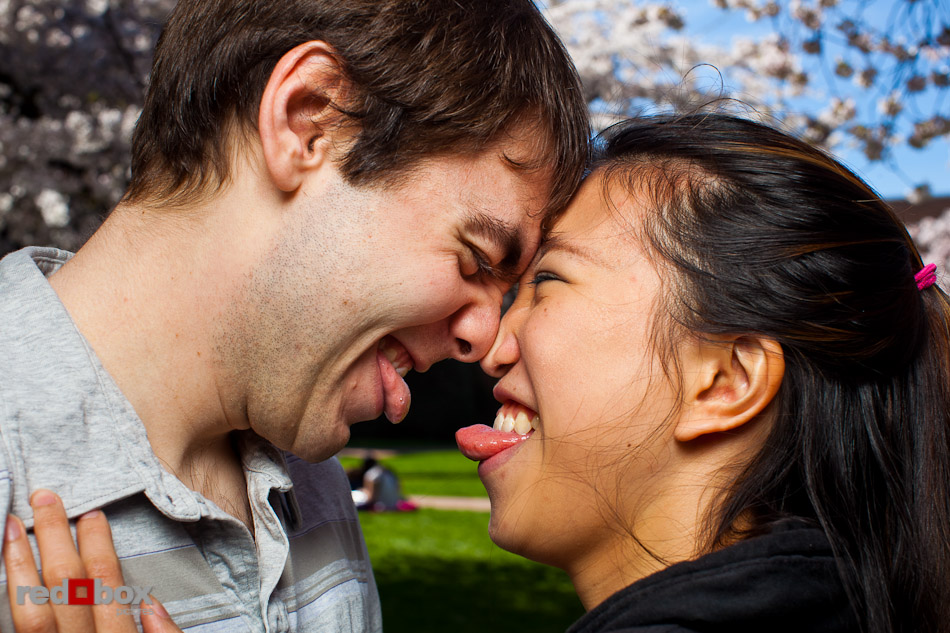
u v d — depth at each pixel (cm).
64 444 119
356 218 136
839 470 135
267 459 152
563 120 148
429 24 137
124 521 125
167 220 138
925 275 151
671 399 138
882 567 134
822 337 135
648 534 140
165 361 135
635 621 121
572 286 148
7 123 624
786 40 610
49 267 148
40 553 112
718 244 138
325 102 137
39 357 123
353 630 165
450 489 1394
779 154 145
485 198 141
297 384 140
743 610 116
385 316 139
